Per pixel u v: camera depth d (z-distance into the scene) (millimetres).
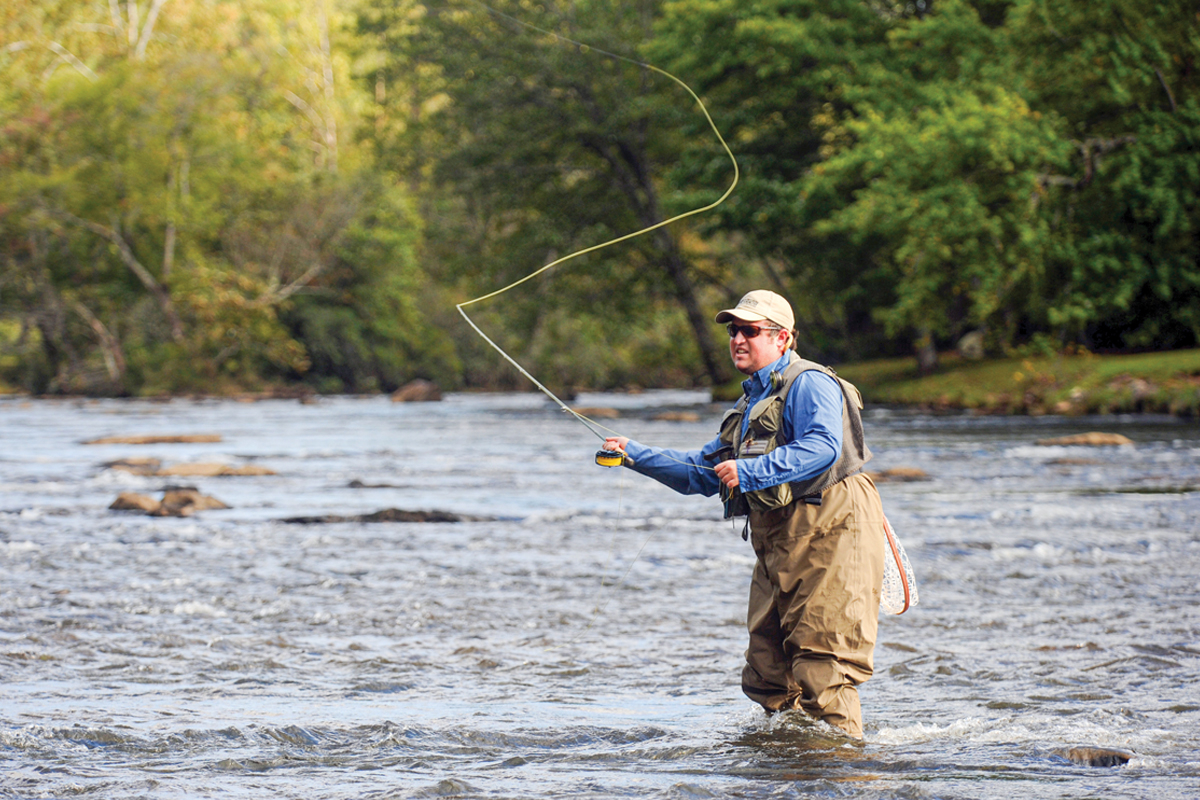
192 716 10422
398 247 133625
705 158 89688
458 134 103375
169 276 123938
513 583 18641
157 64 128500
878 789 7984
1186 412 60688
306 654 13453
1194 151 68938
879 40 85688
